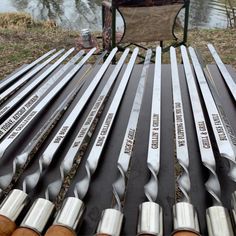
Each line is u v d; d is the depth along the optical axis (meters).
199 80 1.64
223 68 1.86
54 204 0.79
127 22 3.62
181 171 0.96
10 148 1.10
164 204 0.85
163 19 3.68
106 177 0.95
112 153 1.06
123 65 1.99
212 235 0.67
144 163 1.02
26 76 1.84
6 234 0.68
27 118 1.29
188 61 1.98
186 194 0.81
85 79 1.78
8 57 5.29
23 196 0.78
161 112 1.36
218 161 0.97
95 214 0.82
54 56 2.26
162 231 0.68
